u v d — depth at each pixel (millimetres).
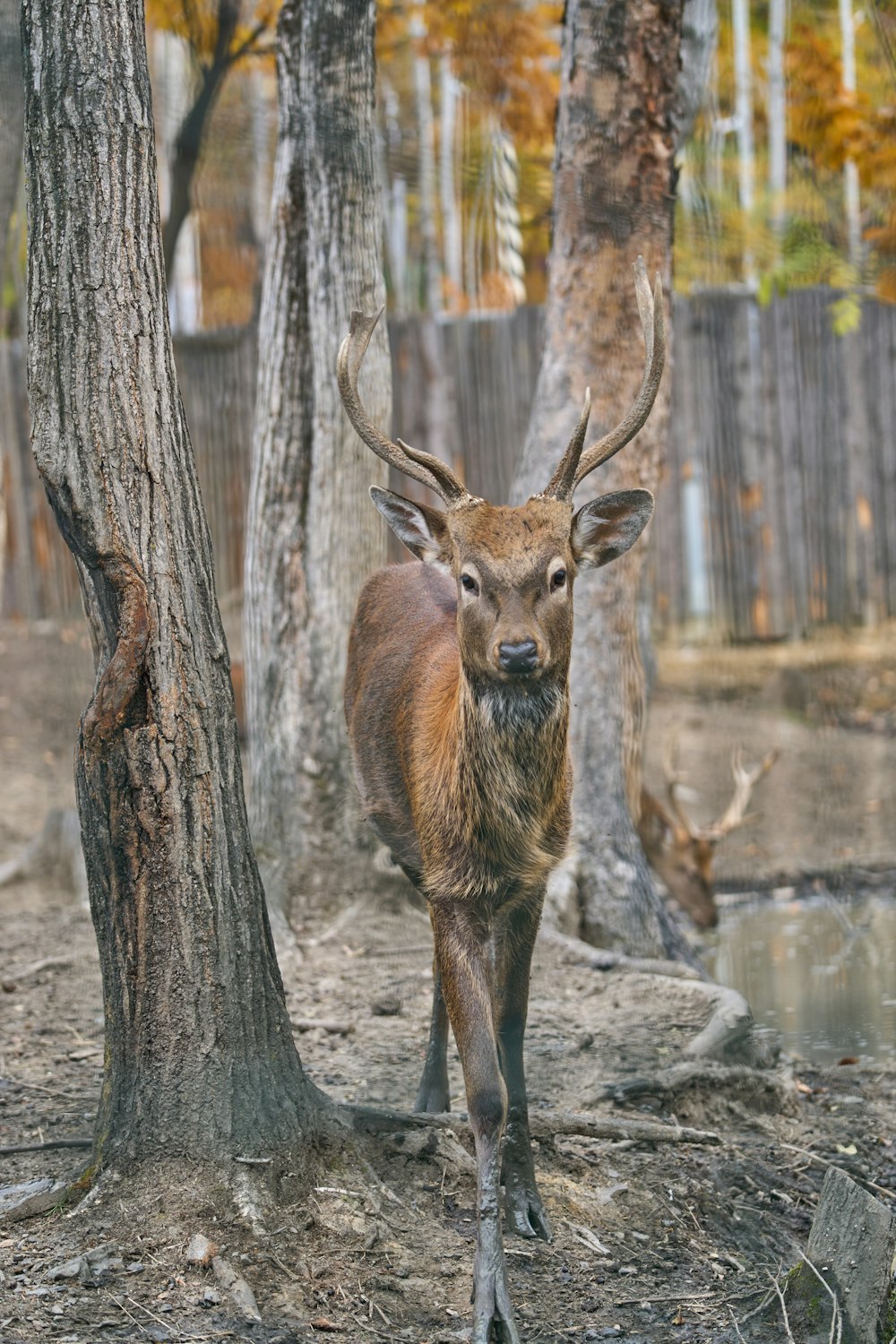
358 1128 7508
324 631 11914
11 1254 6523
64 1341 5887
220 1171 6801
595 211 11711
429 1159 7430
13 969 11203
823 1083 9797
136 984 6926
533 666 6402
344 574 11891
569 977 10883
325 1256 6621
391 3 17922
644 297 7320
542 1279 6809
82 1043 9617
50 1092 8664
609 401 11938
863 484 23781
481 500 7004
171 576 6891
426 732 7328
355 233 11477
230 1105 6934
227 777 7066
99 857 6926
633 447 12078
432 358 22641
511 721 6707
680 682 22141
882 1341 6523
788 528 23703
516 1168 7238
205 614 7020
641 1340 6426
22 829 16250
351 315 7230
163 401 6910
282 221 11688
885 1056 10344
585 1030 9852
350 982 10711
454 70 17094
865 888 15742
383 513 7375
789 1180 8094
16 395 23484
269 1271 6477
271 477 12000
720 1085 8953
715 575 23781
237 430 22312
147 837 6871
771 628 23750
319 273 11500
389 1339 6148
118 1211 6707
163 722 6855
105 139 6750
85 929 12312
